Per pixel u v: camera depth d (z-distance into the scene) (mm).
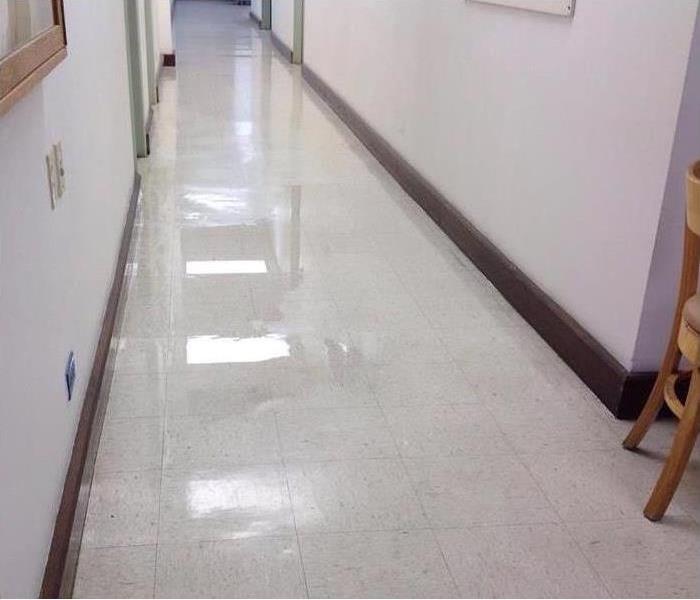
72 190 1960
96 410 2066
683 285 1881
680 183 2041
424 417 2234
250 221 3820
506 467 2027
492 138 3191
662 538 1804
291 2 8734
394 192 4426
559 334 2604
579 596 1621
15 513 1261
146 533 1732
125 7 4074
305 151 5223
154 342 2588
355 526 1788
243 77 7895
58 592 1473
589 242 2441
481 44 3256
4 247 1263
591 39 2363
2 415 1203
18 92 1251
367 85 5406
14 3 1312
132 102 4363
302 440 2096
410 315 2889
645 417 2066
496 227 3205
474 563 1697
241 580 1617
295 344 2621
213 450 2031
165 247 3426
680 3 1938
